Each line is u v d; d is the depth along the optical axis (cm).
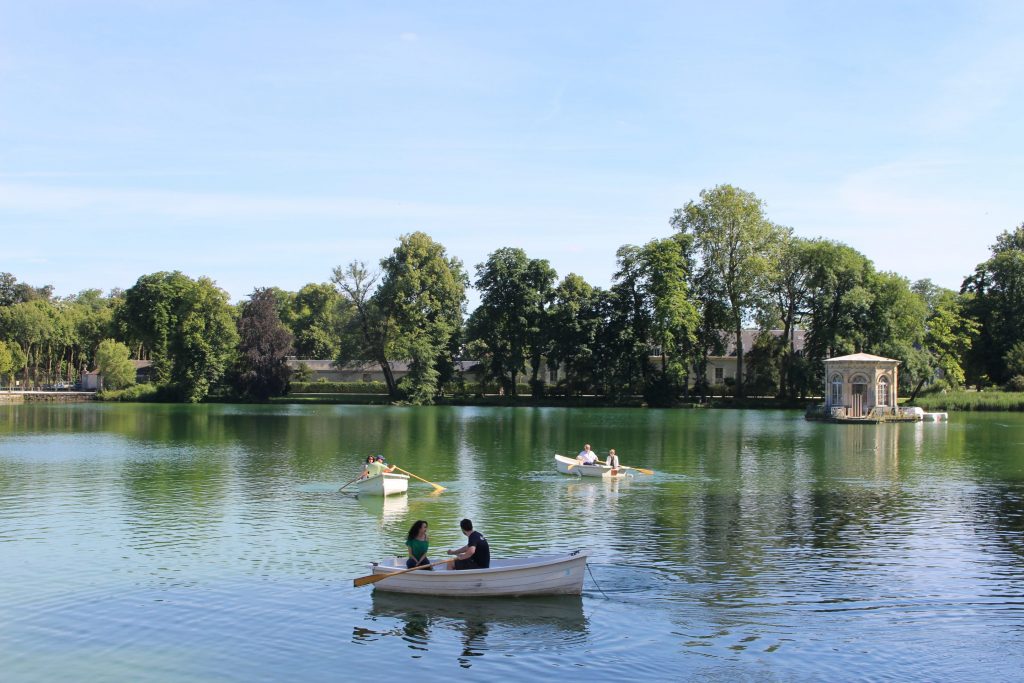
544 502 3412
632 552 2539
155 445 5722
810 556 2488
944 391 10819
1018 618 1947
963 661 1706
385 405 11662
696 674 1645
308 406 11412
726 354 13450
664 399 11162
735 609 2005
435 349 11762
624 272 11331
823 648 1769
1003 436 6606
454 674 1648
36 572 2325
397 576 2116
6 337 13788
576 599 2075
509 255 11688
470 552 2123
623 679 1623
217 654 1745
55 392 12738
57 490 3681
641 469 4300
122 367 13012
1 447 5572
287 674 1650
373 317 12038
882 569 2344
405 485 3634
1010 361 11000
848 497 3522
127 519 3044
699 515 3125
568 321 11406
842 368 8544
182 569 2356
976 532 2819
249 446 5659
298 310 17925
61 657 1733
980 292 11944
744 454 5219
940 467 4547
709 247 10906
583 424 7919
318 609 2011
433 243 12062
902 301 9919
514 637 1833
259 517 3081
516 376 12406
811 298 10431
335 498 3494
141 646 1792
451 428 7388
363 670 1667
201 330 12294
